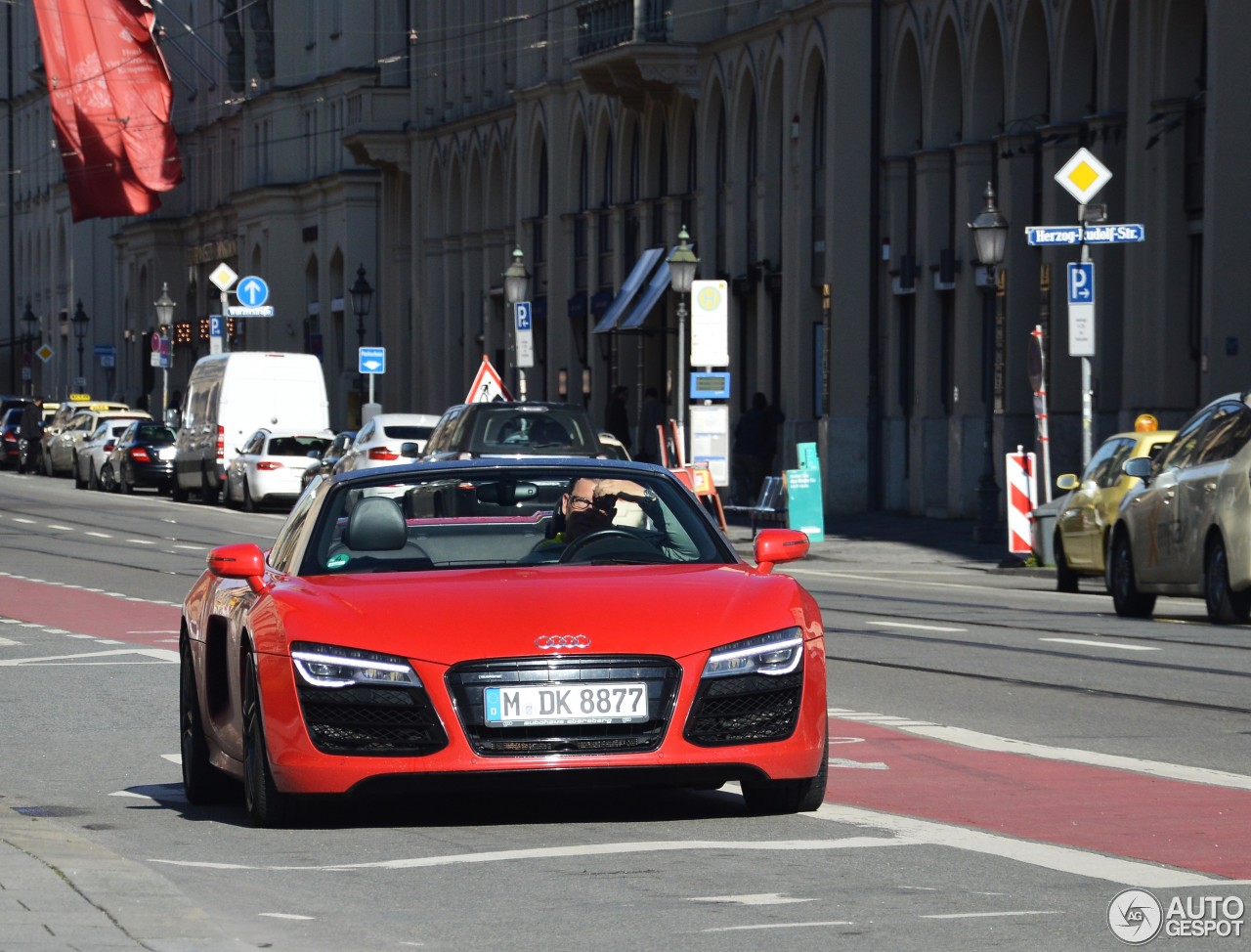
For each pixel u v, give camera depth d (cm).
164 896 2080
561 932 1989
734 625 2539
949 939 1933
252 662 2603
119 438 16375
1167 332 9406
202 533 11088
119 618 6338
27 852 2350
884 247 12262
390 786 2483
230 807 2944
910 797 2891
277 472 13300
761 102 13312
